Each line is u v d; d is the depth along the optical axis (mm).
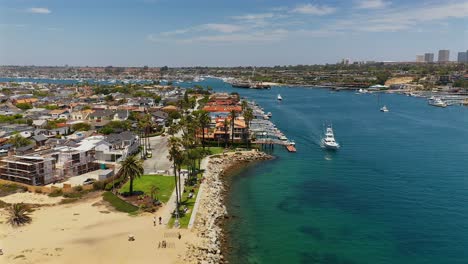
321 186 120062
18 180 111438
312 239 84375
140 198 101125
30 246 74875
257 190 116688
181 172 125562
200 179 119250
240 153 157750
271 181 125688
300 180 126438
